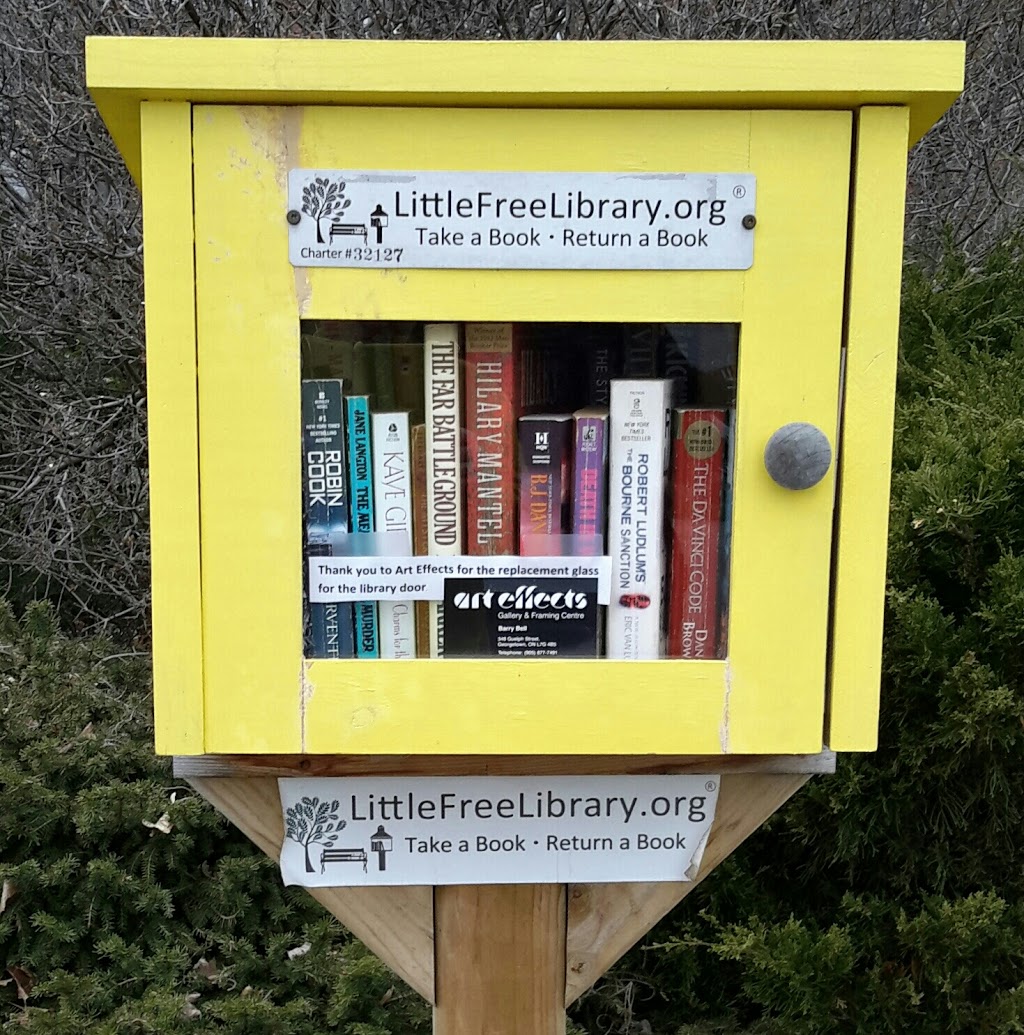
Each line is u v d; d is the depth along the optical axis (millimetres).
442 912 967
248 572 817
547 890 963
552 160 788
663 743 835
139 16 3246
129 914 1931
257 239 788
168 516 808
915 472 1701
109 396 3686
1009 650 1546
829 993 1592
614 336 835
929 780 1660
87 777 2064
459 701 831
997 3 3738
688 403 842
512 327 834
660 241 797
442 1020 986
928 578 1716
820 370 807
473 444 850
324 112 779
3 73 3516
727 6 3406
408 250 793
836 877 1828
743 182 792
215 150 779
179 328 792
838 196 794
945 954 1561
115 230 3516
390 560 849
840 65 757
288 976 1861
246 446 806
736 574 825
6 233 3584
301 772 870
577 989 982
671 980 1911
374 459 838
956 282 2510
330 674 826
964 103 3775
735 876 1837
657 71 759
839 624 830
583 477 854
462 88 757
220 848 2090
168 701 821
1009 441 1603
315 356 819
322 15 3330
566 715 833
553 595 860
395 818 906
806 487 795
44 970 1846
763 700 836
